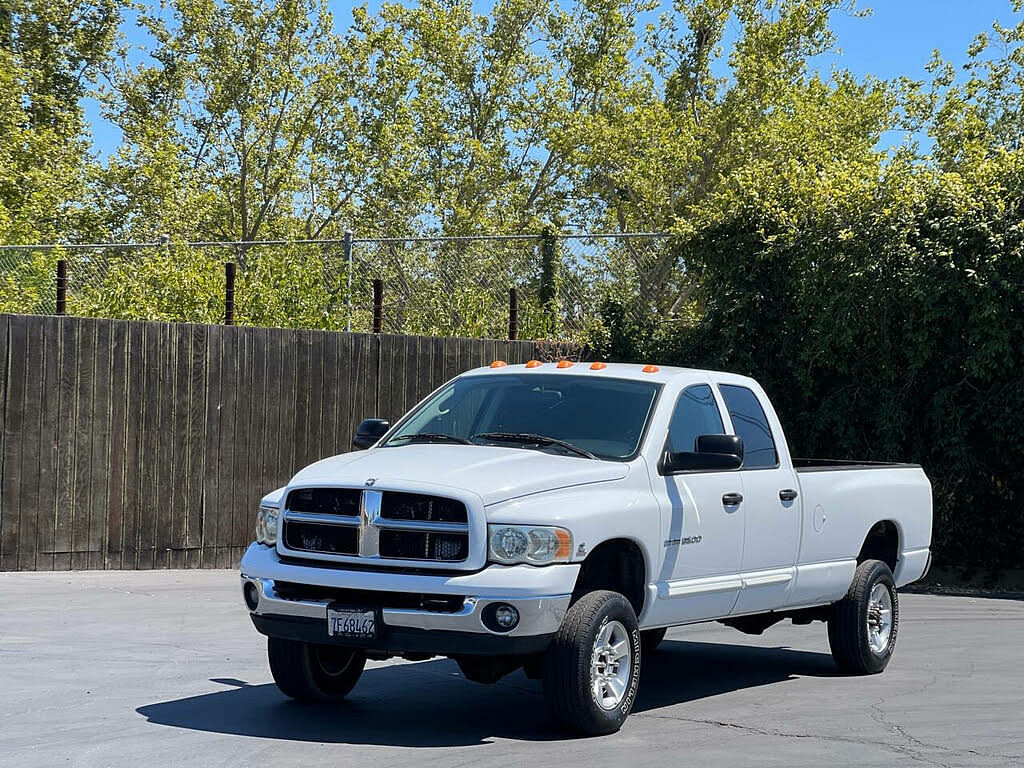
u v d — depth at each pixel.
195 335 15.74
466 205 49.38
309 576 7.52
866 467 10.54
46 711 7.99
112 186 41.91
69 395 14.72
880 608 10.34
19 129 39.03
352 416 17.30
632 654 7.82
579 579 7.92
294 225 50.38
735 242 18.78
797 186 18.67
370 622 7.30
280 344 16.55
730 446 8.29
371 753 7.03
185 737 7.33
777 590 9.27
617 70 49.19
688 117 43.94
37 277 17.25
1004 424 16.61
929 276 16.81
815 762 7.00
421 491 7.36
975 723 8.15
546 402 8.75
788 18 45.00
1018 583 17.16
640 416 8.48
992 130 38.94
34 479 14.48
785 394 18.55
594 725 7.55
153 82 47.94
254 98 47.34
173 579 14.59
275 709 8.20
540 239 20.12
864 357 18.08
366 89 48.75
